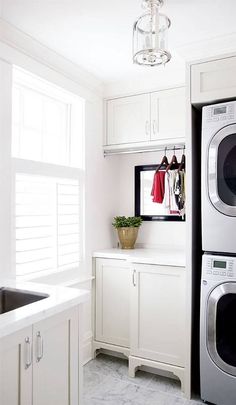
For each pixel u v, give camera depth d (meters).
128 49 2.28
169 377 2.45
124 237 2.96
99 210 2.93
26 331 1.31
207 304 2.06
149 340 2.42
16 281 1.90
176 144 2.65
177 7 1.77
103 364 2.64
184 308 2.29
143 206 3.11
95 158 2.87
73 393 1.60
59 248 2.48
